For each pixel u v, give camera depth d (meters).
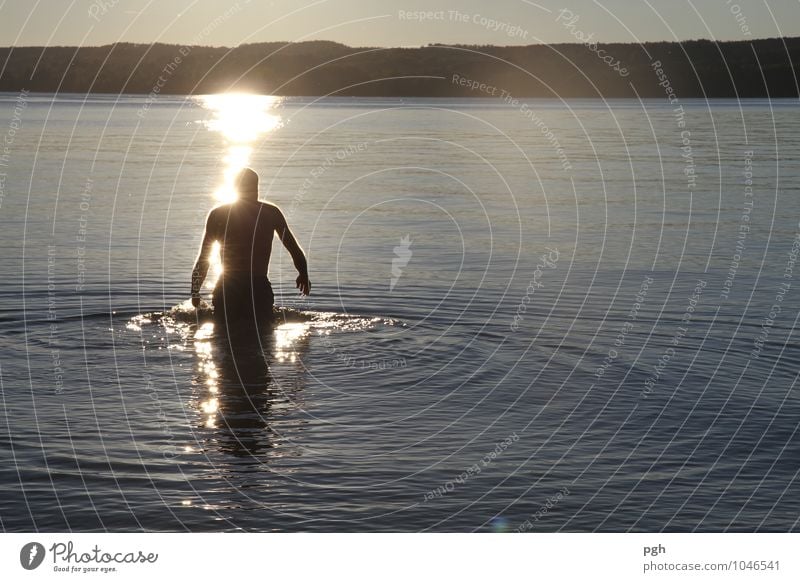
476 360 7.54
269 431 5.83
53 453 5.39
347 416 6.14
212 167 28.20
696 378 7.13
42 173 24.47
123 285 10.38
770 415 6.29
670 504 4.91
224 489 4.95
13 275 10.86
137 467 5.21
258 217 8.71
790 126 52.44
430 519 4.68
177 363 7.29
